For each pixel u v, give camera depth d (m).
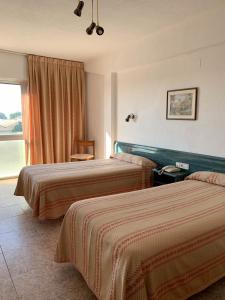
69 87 5.08
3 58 4.38
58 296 1.84
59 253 2.13
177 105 3.37
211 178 2.73
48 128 4.93
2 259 2.28
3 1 2.48
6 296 1.83
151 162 3.70
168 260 1.51
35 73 4.64
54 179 2.90
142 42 3.70
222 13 2.65
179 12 2.78
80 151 5.43
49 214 2.86
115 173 3.30
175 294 1.57
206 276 1.72
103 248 1.62
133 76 4.11
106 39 3.73
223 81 2.81
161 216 1.87
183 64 3.25
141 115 4.03
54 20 2.97
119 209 1.99
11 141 4.91
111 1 2.48
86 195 3.09
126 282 1.39
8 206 3.52
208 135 3.04
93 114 5.27
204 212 1.96
